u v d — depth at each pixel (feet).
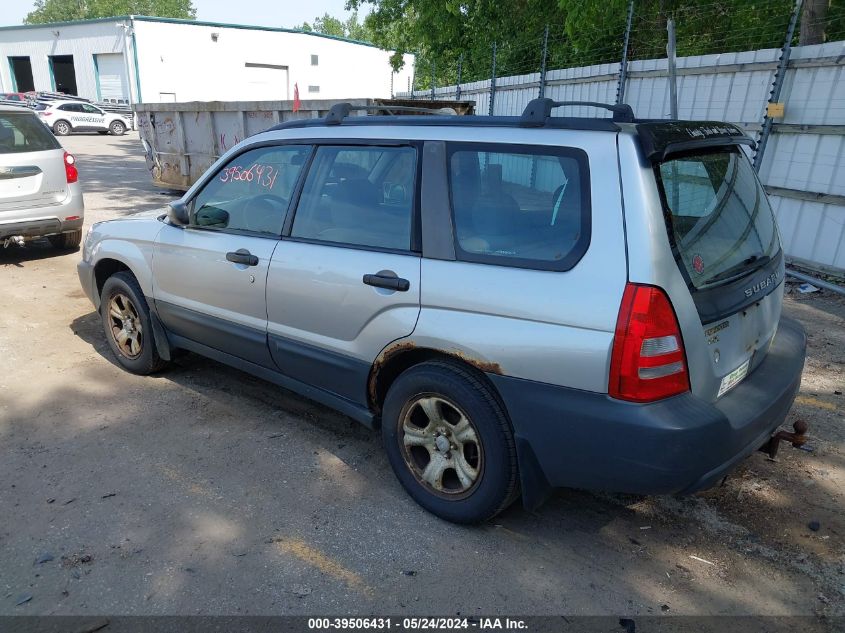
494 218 9.25
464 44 52.75
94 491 11.05
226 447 12.51
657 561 9.50
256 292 12.16
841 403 14.34
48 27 119.55
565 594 8.83
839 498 11.00
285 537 9.93
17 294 22.06
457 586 8.95
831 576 9.20
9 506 10.61
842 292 21.62
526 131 9.14
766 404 9.01
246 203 12.72
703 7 34.86
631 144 8.24
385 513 10.53
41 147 24.95
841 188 22.65
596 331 8.07
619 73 30.89
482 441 9.37
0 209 23.77
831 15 31.48
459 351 9.27
